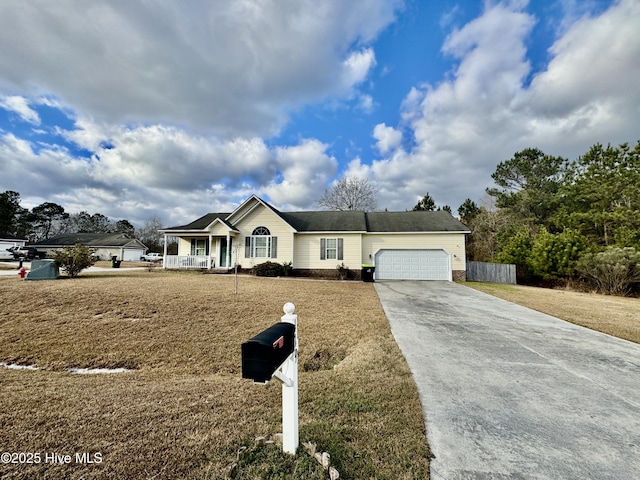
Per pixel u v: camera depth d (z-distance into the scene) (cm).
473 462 226
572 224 2105
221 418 287
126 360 532
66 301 810
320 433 259
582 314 842
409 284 1476
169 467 213
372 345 540
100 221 6000
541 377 402
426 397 338
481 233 2769
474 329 655
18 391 366
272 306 841
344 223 1852
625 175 1927
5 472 209
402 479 205
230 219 1831
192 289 1023
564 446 251
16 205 4662
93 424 276
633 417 303
